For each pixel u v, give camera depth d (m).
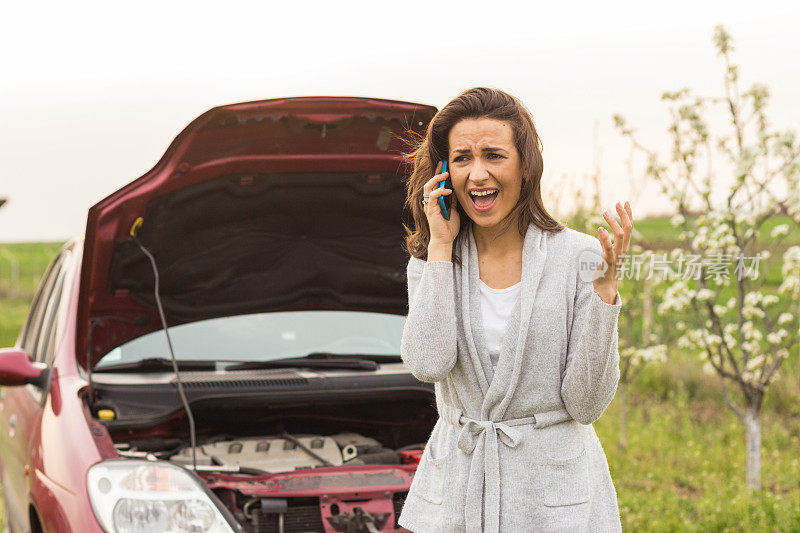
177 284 4.05
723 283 5.56
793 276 5.34
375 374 4.04
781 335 5.51
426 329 2.20
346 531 3.10
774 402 8.38
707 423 7.88
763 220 5.21
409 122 3.57
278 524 3.14
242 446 3.82
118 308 3.99
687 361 9.51
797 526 4.57
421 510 2.32
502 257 2.24
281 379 3.90
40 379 3.94
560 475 2.15
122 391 3.71
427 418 4.28
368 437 4.32
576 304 2.16
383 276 4.33
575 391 2.10
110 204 3.58
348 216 4.03
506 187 2.17
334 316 4.47
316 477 3.29
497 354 2.20
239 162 3.63
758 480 5.52
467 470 2.22
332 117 3.52
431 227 2.23
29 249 43.47
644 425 7.85
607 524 2.23
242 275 4.18
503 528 2.15
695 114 5.27
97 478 3.04
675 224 5.53
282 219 3.98
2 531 5.14
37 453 3.57
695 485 5.97
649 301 6.93
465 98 2.20
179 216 3.76
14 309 20.41
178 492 2.97
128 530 2.90
